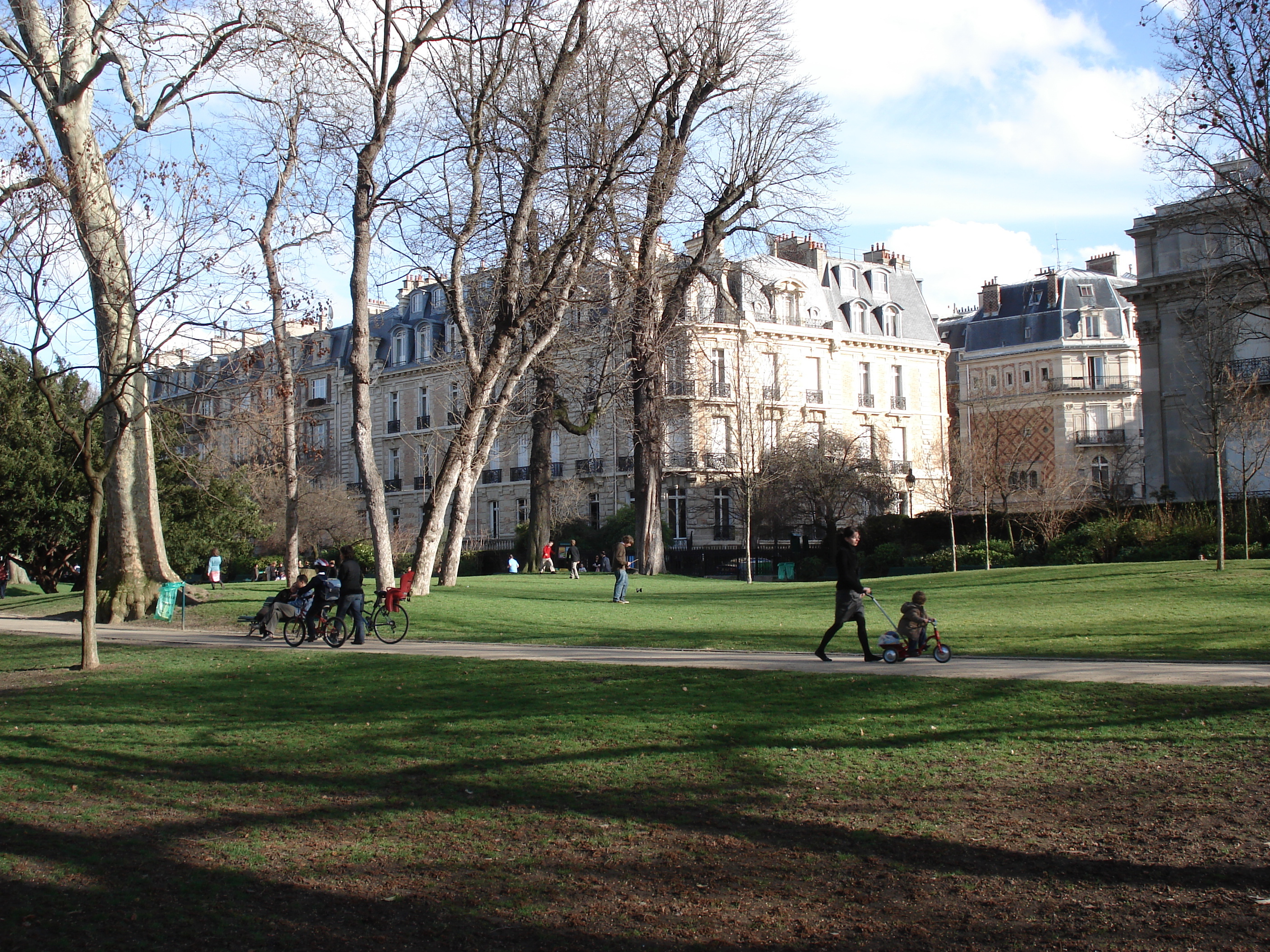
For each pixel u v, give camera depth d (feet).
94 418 48.65
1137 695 34.78
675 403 134.92
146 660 53.21
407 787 28.45
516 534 167.63
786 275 185.98
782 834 24.08
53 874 21.79
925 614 45.37
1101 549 111.55
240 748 33.17
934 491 172.76
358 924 19.10
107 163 50.96
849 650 52.13
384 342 215.10
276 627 67.41
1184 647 46.85
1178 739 30.07
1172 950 17.46
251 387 79.05
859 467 154.61
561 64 79.10
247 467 135.03
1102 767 28.22
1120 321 228.22
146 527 79.77
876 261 215.31
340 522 178.29
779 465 148.87
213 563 141.49
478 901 20.24
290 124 77.10
